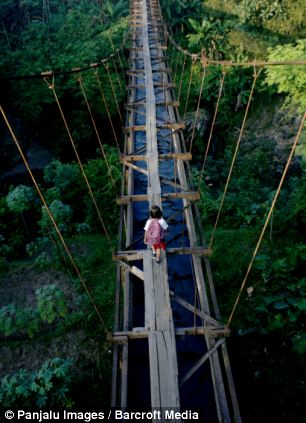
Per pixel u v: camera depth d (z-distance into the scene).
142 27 19.33
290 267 9.52
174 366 4.85
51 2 23.50
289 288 8.76
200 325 5.86
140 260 6.90
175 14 21.02
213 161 17.22
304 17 16.11
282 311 8.34
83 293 9.57
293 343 7.89
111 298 9.45
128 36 18.53
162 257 6.32
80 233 12.09
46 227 10.80
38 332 8.59
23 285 9.90
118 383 5.27
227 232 11.82
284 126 16.31
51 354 8.12
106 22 22.48
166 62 15.35
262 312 8.50
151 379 4.73
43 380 6.66
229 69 17.55
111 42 18.50
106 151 15.58
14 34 20.75
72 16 20.75
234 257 10.74
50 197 13.21
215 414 4.95
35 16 22.33
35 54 17.12
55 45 18.20
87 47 17.42
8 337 8.48
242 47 17.53
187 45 20.23
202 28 17.91
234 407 4.55
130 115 11.27
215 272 10.33
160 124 10.91
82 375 7.70
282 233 11.23
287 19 16.50
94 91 16.31
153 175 8.27
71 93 16.42
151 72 13.85
